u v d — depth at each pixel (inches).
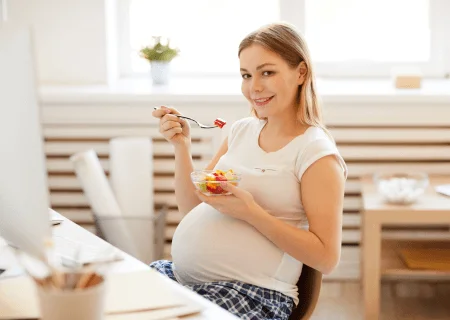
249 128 75.4
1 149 49.0
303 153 67.7
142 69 148.6
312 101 71.8
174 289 51.4
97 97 127.0
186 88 133.0
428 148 127.4
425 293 126.6
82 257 58.6
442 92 126.3
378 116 126.5
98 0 135.0
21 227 47.9
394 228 131.6
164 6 144.6
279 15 141.1
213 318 46.4
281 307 65.2
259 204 69.2
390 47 144.6
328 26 143.9
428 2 142.4
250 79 71.5
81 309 40.3
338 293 125.3
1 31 45.4
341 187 66.4
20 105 44.4
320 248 64.2
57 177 131.9
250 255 66.1
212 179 65.1
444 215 106.4
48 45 136.4
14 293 50.6
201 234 68.0
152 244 128.1
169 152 130.4
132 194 127.6
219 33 145.3
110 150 127.6
